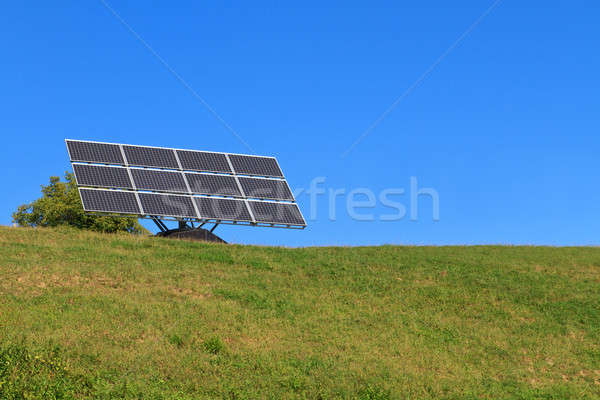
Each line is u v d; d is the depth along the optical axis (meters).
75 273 44.31
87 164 57.09
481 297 46.78
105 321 35.50
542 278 51.38
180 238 57.84
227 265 51.12
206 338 34.81
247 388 29.03
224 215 56.94
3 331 31.91
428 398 29.95
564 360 36.91
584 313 44.19
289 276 49.56
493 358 36.84
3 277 41.59
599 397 32.19
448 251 61.28
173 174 59.50
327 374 31.42
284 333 37.41
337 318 40.97
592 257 59.44
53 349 29.66
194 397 27.22
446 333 40.06
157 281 44.94
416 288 48.09
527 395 31.50
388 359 34.69
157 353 31.78
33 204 84.62
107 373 28.47
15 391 24.25
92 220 83.94
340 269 52.25
